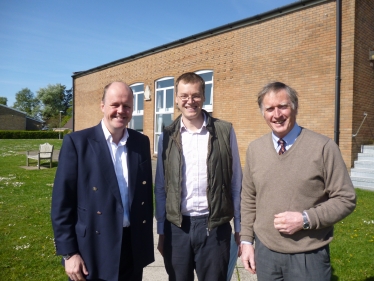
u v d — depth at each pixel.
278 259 2.08
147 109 15.58
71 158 2.25
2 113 62.44
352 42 8.38
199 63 12.72
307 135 2.08
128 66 16.78
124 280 2.40
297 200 2.01
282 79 9.90
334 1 8.67
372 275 3.52
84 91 20.88
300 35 9.41
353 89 8.41
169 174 2.50
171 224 2.52
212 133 2.48
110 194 2.28
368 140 9.02
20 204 6.79
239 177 2.61
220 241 2.49
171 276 2.56
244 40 11.01
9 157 17.44
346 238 4.53
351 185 1.99
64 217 2.20
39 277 3.58
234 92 11.38
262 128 10.55
